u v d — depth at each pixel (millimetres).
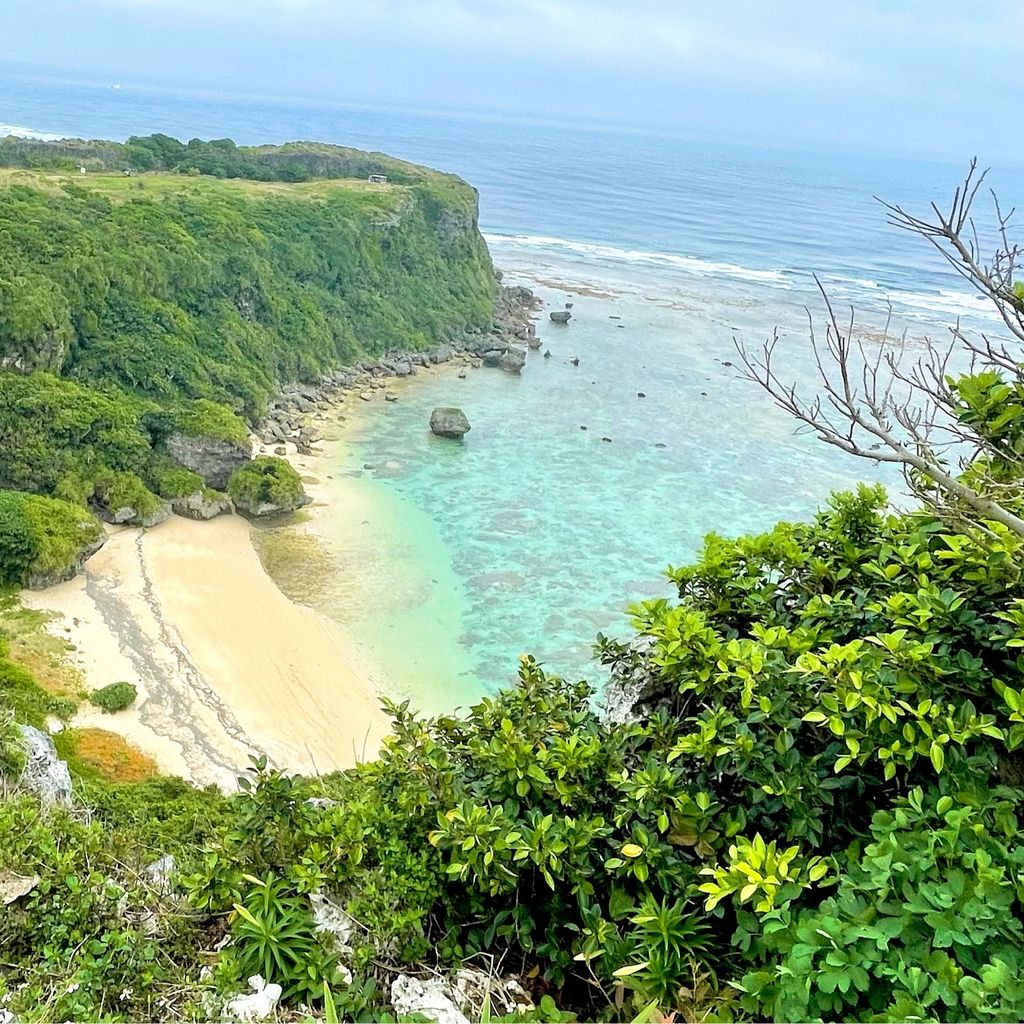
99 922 7539
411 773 8055
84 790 18297
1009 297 7410
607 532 43781
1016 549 7309
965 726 6508
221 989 6711
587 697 9539
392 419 57125
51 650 29438
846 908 5570
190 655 30859
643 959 6410
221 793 23172
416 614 35688
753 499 48531
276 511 42438
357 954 6910
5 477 38938
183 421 43531
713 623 8938
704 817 6969
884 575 8031
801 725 7355
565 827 7180
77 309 47750
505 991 6816
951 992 4902
